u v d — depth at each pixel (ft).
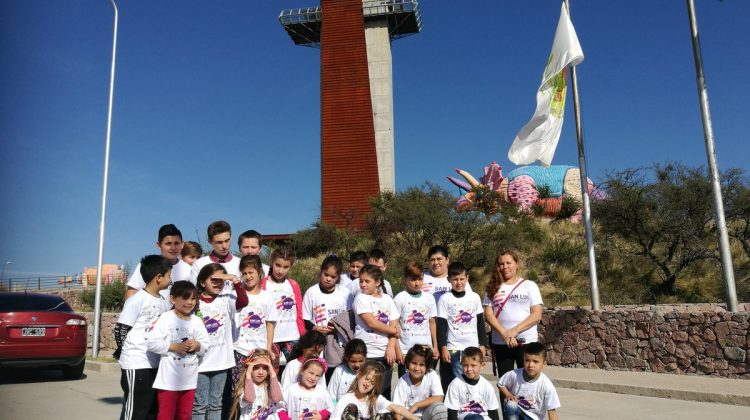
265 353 18.72
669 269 60.03
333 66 133.39
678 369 35.04
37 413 26.91
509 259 22.53
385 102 157.17
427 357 19.66
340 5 136.77
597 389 32.60
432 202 83.25
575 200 102.27
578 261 66.33
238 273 22.25
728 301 34.04
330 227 96.48
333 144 129.18
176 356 18.15
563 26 41.78
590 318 39.58
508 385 19.71
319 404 18.75
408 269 22.54
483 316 22.99
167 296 20.86
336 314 22.89
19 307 37.01
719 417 24.67
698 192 56.95
